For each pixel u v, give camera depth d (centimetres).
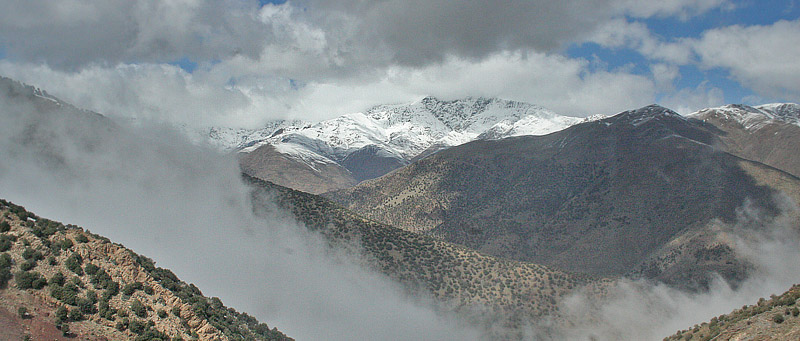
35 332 6494
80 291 7225
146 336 7025
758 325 8381
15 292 6875
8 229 7562
